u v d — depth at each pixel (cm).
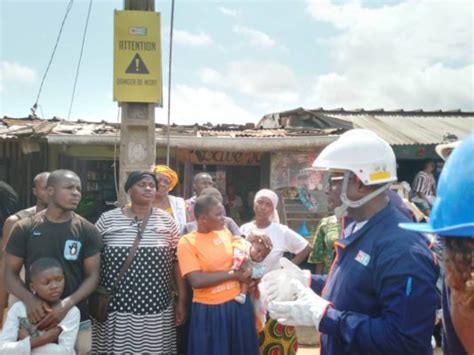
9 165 739
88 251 298
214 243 317
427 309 167
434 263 176
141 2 438
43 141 663
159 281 310
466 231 106
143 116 436
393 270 171
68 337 273
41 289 270
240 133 752
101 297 300
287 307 191
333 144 199
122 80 425
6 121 786
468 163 109
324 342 205
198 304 308
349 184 191
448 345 140
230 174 823
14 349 260
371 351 172
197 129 792
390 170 189
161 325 310
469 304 111
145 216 322
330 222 462
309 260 478
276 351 347
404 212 217
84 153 773
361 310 184
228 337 303
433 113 1118
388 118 1064
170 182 404
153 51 429
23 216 393
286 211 715
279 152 718
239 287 312
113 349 302
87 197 795
